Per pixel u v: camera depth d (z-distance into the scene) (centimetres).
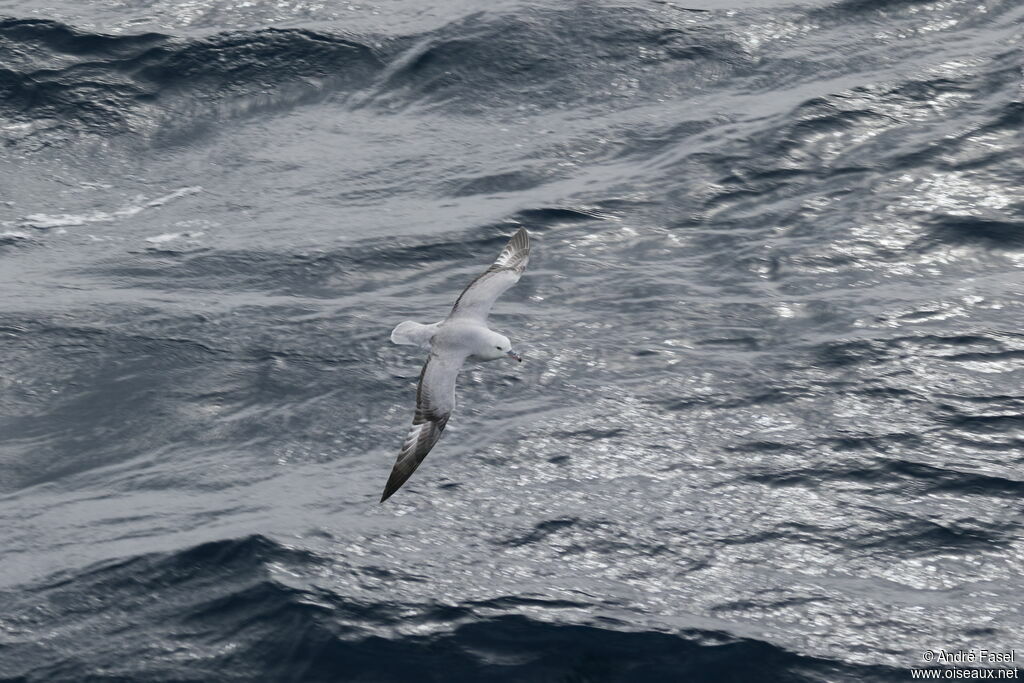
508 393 2077
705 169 2755
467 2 3456
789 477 1861
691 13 3344
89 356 2216
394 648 1538
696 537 1741
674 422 1992
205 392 2119
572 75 3156
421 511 1794
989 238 2480
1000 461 1888
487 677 1505
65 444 2011
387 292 2412
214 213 2745
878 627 1579
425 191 2784
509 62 3191
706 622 1584
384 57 3234
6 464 1964
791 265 2425
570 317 2277
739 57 3180
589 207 2644
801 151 2791
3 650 1555
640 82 3128
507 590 1631
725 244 2508
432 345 1233
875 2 3350
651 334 2220
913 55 3131
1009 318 2231
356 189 2811
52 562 1702
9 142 2992
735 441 1947
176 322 2300
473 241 2552
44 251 2619
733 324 2245
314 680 1504
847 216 2569
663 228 2575
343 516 1778
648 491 1838
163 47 3219
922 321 2228
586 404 2042
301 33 3272
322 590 1616
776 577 1667
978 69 3034
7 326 2284
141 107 3094
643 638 1555
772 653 1535
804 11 3334
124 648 1553
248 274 2484
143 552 1694
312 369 2167
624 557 1703
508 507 1802
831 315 2258
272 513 1786
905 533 1745
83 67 3166
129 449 1997
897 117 2884
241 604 1600
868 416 1992
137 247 2614
